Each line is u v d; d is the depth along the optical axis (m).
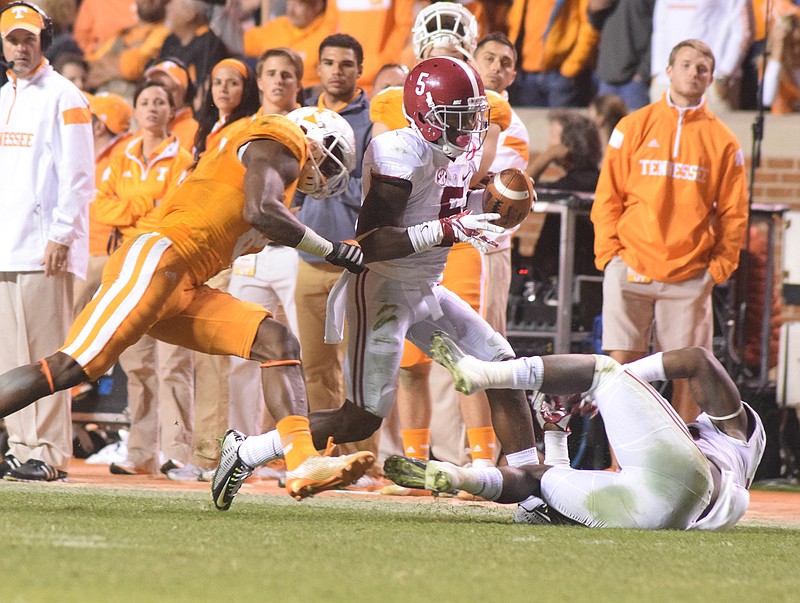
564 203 25.86
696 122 21.41
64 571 8.84
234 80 23.22
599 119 30.09
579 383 13.59
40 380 13.36
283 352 13.64
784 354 27.19
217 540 11.15
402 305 14.96
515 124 21.89
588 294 26.25
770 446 27.23
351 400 15.24
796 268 28.17
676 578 9.85
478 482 13.38
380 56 33.09
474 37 18.12
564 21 33.12
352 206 20.41
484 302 19.73
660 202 21.22
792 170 32.41
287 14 34.16
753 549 12.09
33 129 20.33
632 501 13.33
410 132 14.39
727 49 32.25
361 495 19.36
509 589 8.87
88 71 36.09
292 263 21.61
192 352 23.69
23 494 16.44
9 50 20.36
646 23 31.80
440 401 22.81
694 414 21.59
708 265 21.44
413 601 8.12
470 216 14.23
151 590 8.16
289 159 13.65
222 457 14.32
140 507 14.75
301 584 8.68
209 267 13.85
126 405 26.34
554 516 13.80
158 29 35.72
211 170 14.00
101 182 24.61
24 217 20.30
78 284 26.00
